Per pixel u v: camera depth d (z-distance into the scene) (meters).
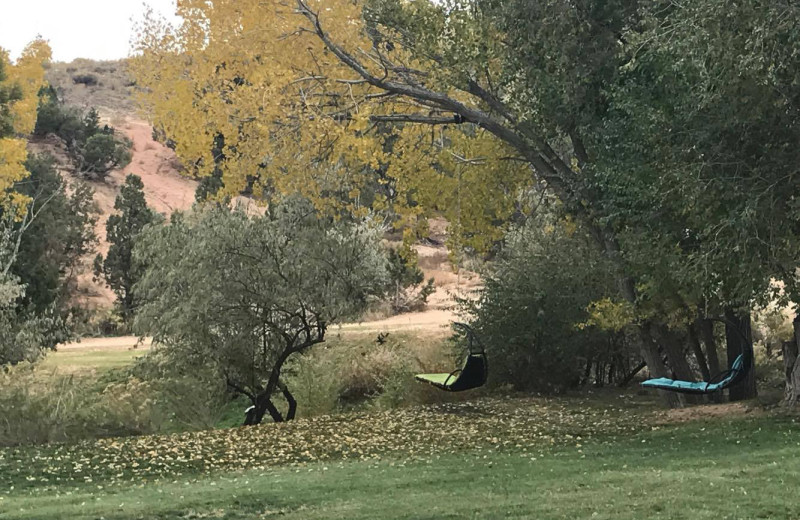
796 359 14.24
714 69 10.48
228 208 20.33
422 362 22.80
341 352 25.66
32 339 20.70
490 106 17.45
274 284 19.97
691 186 11.28
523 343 21.53
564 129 15.50
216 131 16.81
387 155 19.70
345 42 17.20
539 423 16.22
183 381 19.53
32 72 27.48
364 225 21.06
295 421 17.95
